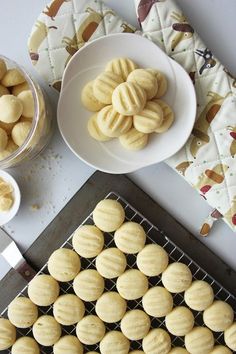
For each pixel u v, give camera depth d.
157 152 0.60
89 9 0.60
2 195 0.61
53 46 0.61
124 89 0.56
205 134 0.60
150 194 0.63
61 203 0.64
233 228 0.60
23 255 0.64
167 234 0.63
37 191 0.64
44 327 0.62
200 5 0.62
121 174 0.63
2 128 0.57
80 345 0.63
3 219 0.62
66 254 0.61
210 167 0.60
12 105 0.54
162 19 0.60
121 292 0.61
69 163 0.64
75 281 0.62
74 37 0.61
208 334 0.61
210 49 0.62
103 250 0.62
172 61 0.59
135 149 0.60
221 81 0.60
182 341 0.64
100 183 0.63
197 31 0.62
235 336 0.61
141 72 0.57
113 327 0.64
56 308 0.62
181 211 0.63
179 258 0.63
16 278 0.64
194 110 0.59
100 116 0.58
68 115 0.61
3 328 0.62
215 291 0.63
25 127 0.57
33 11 0.63
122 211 0.61
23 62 0.63
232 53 0.62
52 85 0.62
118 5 0.62
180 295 0.64
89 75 0.61
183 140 0.59
